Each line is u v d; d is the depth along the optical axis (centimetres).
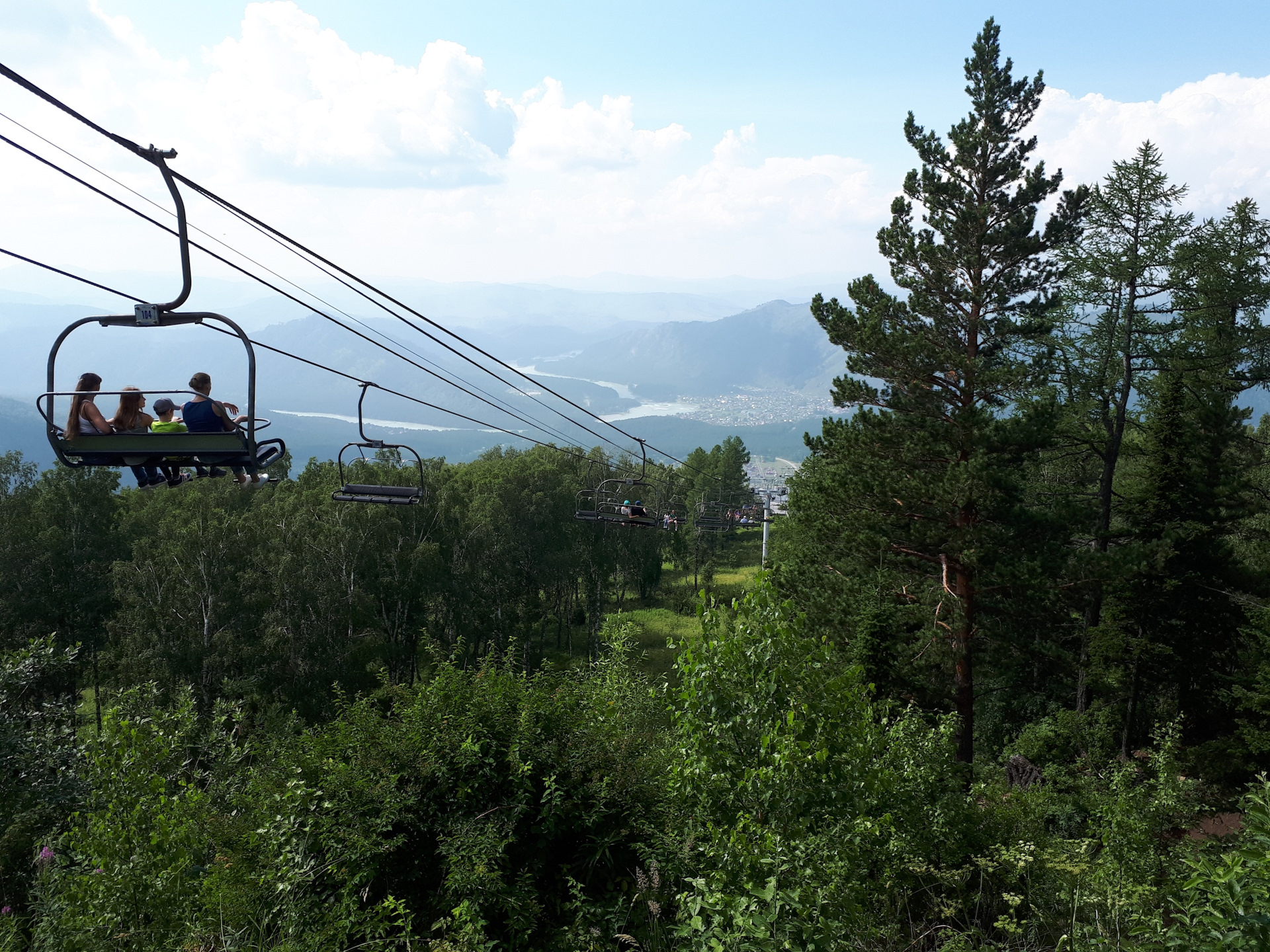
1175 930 573
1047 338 2559
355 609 4631
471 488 6300
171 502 5462
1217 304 2497
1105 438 2694
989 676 2870
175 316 711
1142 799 1128
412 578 5000
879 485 2281
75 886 881
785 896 652
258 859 945
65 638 4731
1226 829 1294
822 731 866
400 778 1052
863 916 828
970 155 2322
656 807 1066
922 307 2320
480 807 1043
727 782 864
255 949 813
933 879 1021
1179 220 2489
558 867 1055
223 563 4281
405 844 1006
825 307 2481
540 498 6253
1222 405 2659
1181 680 2602
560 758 1086
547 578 6412
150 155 650
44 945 912
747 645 895
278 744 1315
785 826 815
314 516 4759
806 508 2695
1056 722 2678
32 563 4647
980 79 2319
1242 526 3095
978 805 1195
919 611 2302
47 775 1566
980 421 2164
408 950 855
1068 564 2191
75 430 741
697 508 8956
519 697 1172
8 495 4947
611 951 905
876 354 2286
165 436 746
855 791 877
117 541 5062
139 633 4094
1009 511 2203
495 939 927
